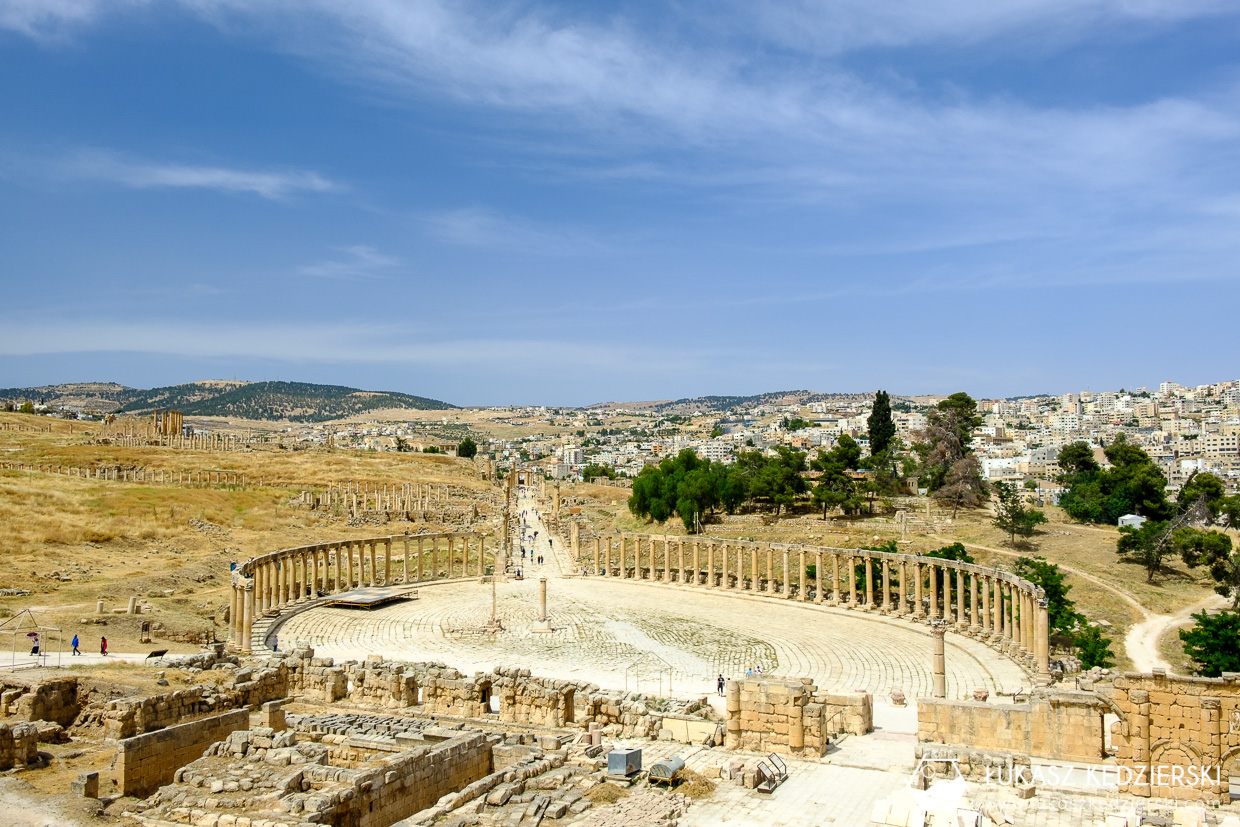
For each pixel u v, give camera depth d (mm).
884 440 184875
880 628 93125
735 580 127062
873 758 44625
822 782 40375
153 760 36000
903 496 170500
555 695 51438
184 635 75312
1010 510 137500
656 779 38812
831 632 91250
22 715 44469
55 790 34250
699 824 34938
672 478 172250
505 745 40781
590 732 46312
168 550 118375
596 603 108750
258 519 151000
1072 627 92125
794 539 143625
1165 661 90062
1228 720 37594
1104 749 43062
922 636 88875
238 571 85812
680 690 67938
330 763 39812
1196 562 115625
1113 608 106188
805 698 45281
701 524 163750
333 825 30375
